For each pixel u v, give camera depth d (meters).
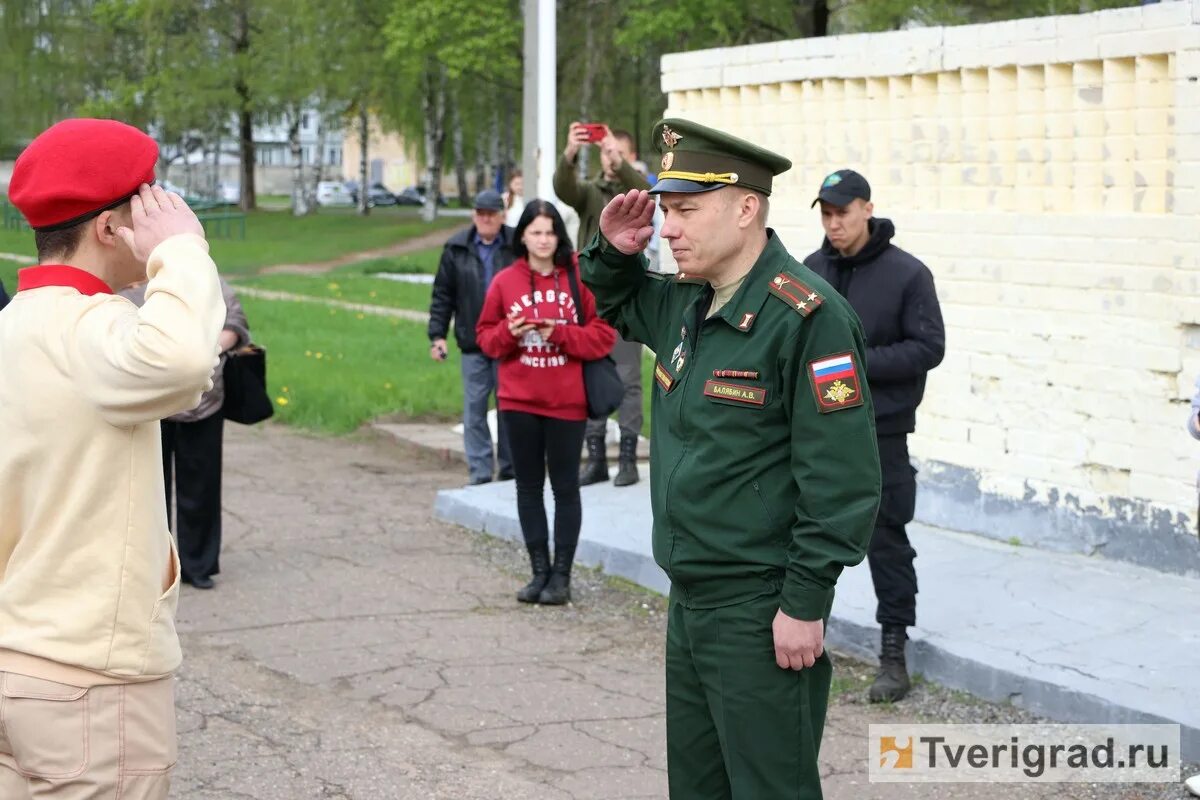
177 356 2.52
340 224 47.22
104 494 2.63
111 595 2.63
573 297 6.41
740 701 3.24
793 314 3.15
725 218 3.24
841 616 5.88
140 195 2.73
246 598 6.70
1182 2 6.24
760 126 8.55
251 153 54.78
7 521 2.66
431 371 14.36
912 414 5.27
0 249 30.41
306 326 18.83
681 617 3.38
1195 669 5.15
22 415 2.62
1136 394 6.54
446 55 35.66
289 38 44.44
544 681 5.56
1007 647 5.43
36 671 2.59
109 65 47.94
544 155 9.83
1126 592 6.16
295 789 4.45
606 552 7.18
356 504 8.82
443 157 58.91
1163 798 4.40
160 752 2.73
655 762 4.73
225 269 31.94
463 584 6.99
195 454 6.74
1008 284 7.07
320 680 5.55
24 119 40.81
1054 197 6.91
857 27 26.41
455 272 9.07
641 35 29.36
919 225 7.49
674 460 3.31
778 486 3.21
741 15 28.98
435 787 4.48
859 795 4.46
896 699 5.29
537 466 6.62
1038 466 7.00
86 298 2.68
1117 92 6.59
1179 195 6.26
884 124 7.78
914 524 7.54
